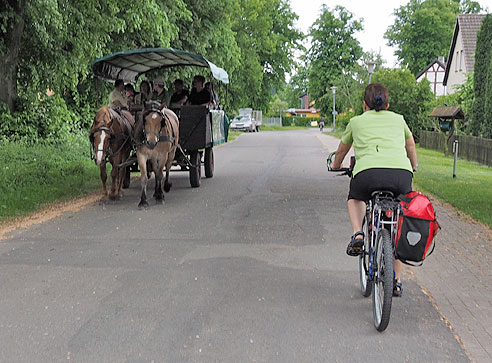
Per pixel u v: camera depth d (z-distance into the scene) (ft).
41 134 60.85
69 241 25.54
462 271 21.01
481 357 13.69
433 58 224.12
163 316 16.30
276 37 174.91
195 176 43.39
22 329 15.34
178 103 46.91
